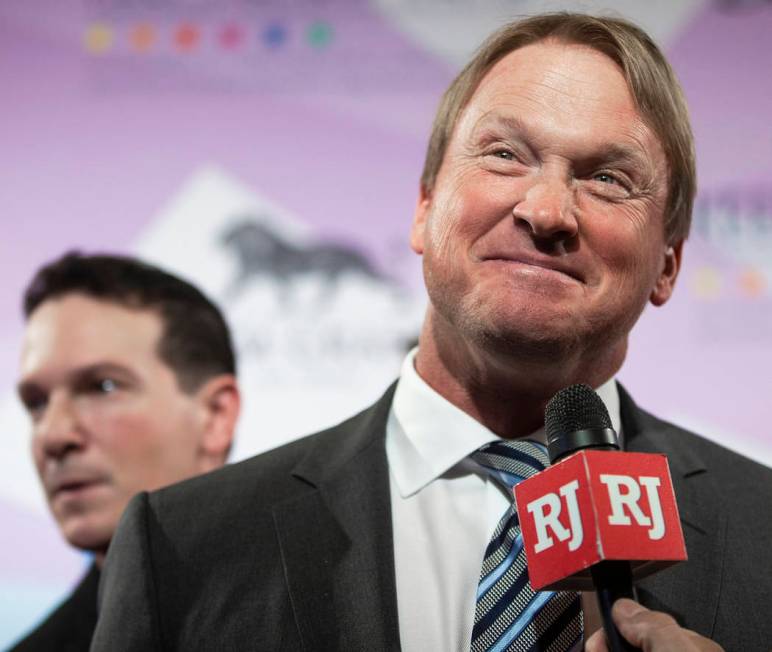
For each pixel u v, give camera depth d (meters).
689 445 1.94
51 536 4.08
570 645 1.60
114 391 2.78
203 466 2.87
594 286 1.70
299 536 1.74
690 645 1.26
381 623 1.63
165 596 1.71
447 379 1.86
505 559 1.67
